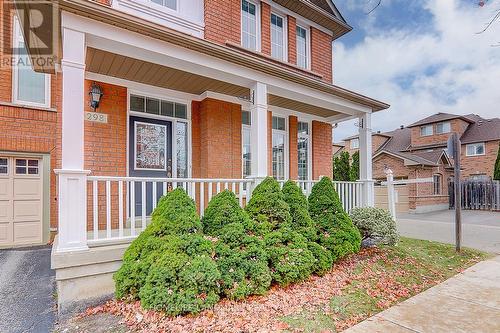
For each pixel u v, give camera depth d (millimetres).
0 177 6836
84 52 3838
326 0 8875
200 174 6672
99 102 5477
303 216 5039
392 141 26438
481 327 3176
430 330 3113
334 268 5000
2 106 6738
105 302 3768
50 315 3570
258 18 7785
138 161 6016
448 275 5004
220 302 3547
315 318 3340
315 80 6094
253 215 4715
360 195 7566
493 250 6828
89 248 3830
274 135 8070
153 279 3285
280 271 4066
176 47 4516
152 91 6137
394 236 6062
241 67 5262
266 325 3127
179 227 3779
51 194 7273
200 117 6746
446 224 11070
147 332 2967
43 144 7160
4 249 6707
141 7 5777
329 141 9211
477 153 21359
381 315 3463
